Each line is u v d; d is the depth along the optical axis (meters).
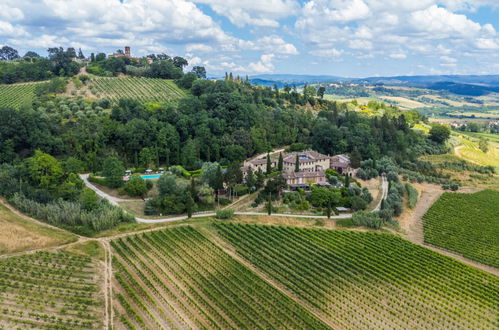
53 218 118.31
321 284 98.62
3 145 147.38
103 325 77.62
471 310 91.75
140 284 92.00
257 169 172.62
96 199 128.12
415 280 102.38
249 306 86.12
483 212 157.38
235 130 191.00
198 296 88.31
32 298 83.06
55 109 182.62
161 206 134.00
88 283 90.56
